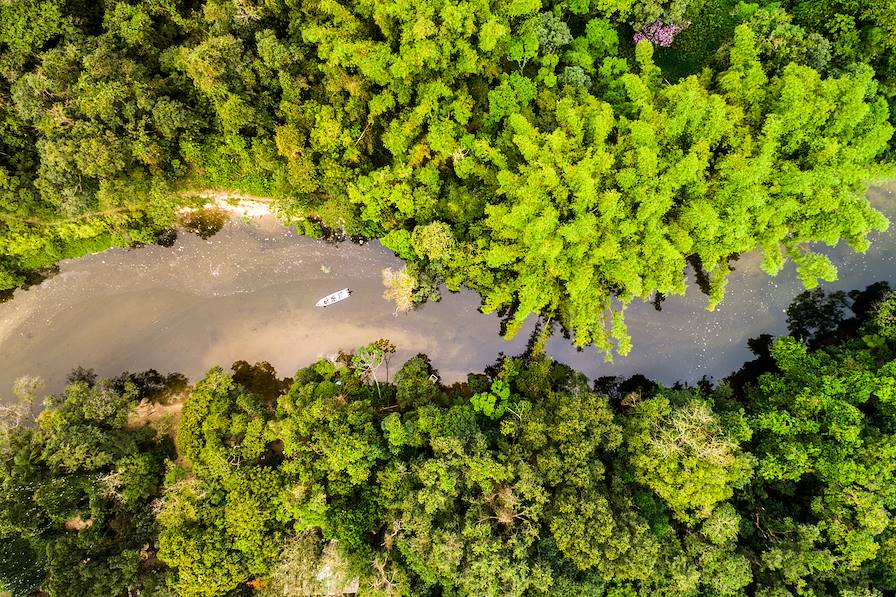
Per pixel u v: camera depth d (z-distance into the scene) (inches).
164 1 1203.2
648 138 1039.6
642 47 1155.3
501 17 1157.7
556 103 1163.3
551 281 1183.6
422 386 1332.4
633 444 1123.9
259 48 1159.6
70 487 1194.0
